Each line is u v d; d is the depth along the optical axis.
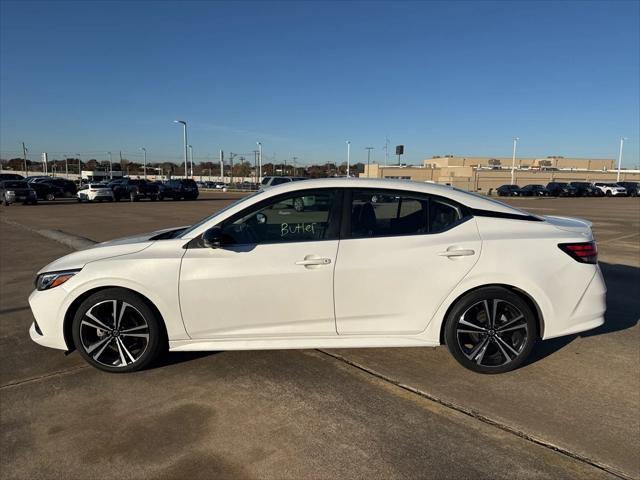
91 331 3.76
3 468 2.61
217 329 3.64
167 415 3.14
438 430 2.94
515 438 2.85
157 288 3.56
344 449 2.75
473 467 2.59
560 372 3.74
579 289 3.63
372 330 3.64
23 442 2.85
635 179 96.81
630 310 5.45
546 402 3.27
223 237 3.55
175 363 3.94
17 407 3.26
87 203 32.06
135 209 25.19
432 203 3.71
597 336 4.55
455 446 2.78
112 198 34.28
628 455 2.68
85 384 3.59
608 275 7.39
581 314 3.65
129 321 3.74
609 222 17.41
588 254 3.69
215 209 25.30
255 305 3.59
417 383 3.56
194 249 3.64
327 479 2.50
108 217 19.45
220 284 3.56
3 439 2.88
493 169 88.88
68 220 17.91
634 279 7.10
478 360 3.63
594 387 3.49
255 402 3.30
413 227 3.67
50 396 3.41
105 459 2.68
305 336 3.65
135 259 3.62
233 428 2.98
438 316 3.61
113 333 3.68
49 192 35.03
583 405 3.23
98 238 12.12
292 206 3.68
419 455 2.70
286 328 3.64
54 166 128.38
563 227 3.81
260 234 3.69
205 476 2.53
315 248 3.58
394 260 3.55
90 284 3.59
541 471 2.55
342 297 3.58
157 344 3.69
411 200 3.70
